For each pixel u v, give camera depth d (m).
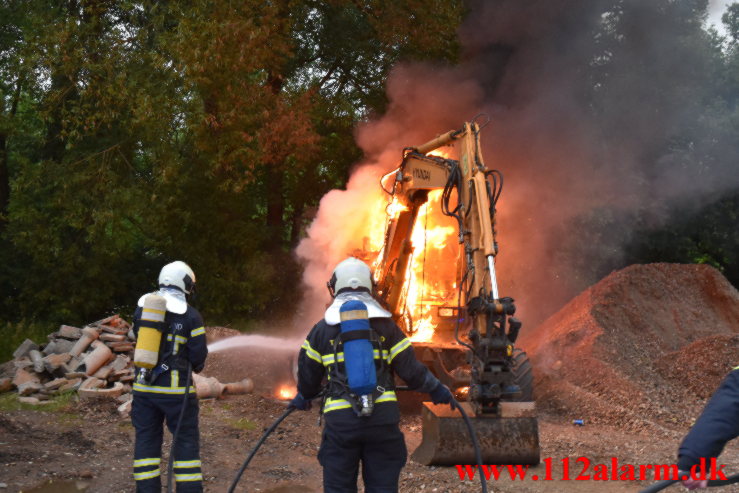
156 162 14.57
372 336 3.88
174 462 4.67
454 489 5.68
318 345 3.97
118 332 9.68
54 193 15.42
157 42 14.43
